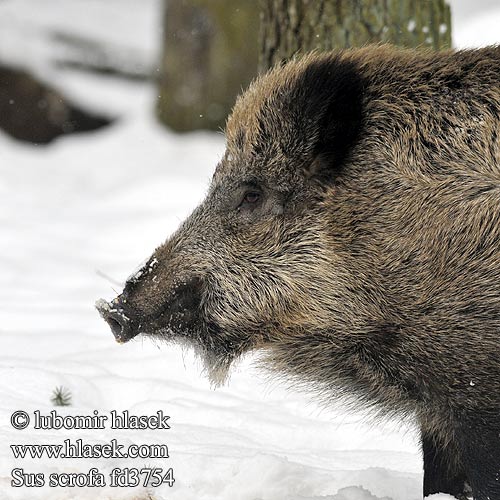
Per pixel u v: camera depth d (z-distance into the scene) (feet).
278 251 52.90
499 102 51.24
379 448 63.77
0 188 144.15
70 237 116.67
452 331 49.98
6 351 76.43
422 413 52.80
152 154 156.76
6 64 176.04
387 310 51.06
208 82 160.76
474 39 130.52
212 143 159.22
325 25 79.56
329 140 52.16
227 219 53.42
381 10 79.56
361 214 51.67
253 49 158.51
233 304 53.11
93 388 67.77
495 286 49.37
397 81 53.06
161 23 164.66
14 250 110.22
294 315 52.95
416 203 50.67
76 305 90.79
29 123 174.40
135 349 77.51
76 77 182.50
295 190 52.85
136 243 112.78
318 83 52.60
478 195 49.80
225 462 54.60
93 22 201.77
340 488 53.06
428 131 51.37
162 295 52.47
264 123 53.11
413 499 54.29
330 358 53.47
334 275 52.13
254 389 71.36
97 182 148.66
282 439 63.31
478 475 50.83
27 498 47.93
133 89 185.98
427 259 50.26
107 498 48.49
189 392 68.54
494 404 49.98
